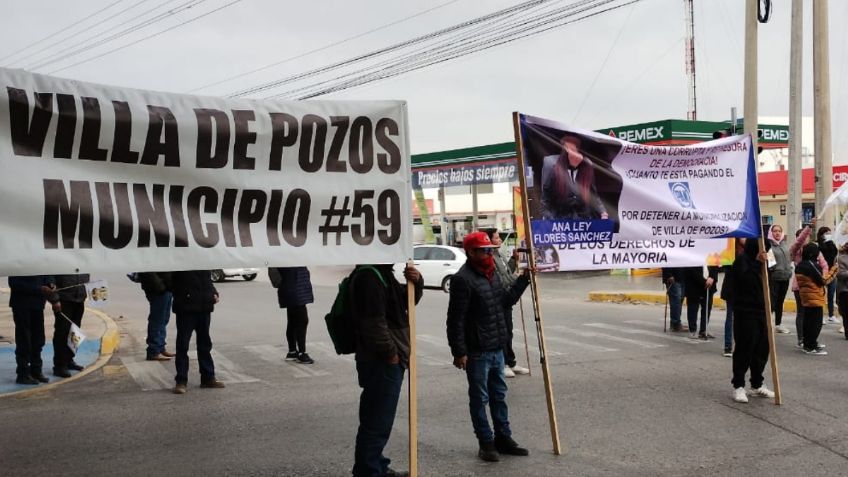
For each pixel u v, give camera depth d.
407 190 5.39
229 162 4.94
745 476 5.45
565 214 6.77
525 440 6.42
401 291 5.21
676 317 12.89
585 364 9.88
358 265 5.16
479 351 5.84
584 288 22.33
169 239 4.74
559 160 6.74
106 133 4.58
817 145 17.45
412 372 5.11
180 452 6.09
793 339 11.78
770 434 6.53
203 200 4.88
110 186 4.60
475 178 31.05
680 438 6.42
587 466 5.70
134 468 5.68
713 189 7.64
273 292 22.97
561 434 6.59
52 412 7.43
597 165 6.96
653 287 21.33
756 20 17.41
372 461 4.98
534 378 8.99
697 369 9.48
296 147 5.13
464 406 7.64
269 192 5.04
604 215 6.99
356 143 5.29
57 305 8.83
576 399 7.88
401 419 7.15
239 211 4.96
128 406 7.70
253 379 9.16
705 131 25.56
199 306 8.40
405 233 5.33
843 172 27.33
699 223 7.50
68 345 9.09
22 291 8.55
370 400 5.00
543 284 24.22
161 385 8.79
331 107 5.25
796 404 7.58
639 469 5.62
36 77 4.43
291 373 9.55
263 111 5.05
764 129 29.03
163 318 10.67
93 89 4.60
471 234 5.92
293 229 5.09
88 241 4.52
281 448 6.20
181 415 7.31
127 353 11.20
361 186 5.27
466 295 5.79
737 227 7.66
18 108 4.34
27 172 4.36
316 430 6.76
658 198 7.28
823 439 6.38
